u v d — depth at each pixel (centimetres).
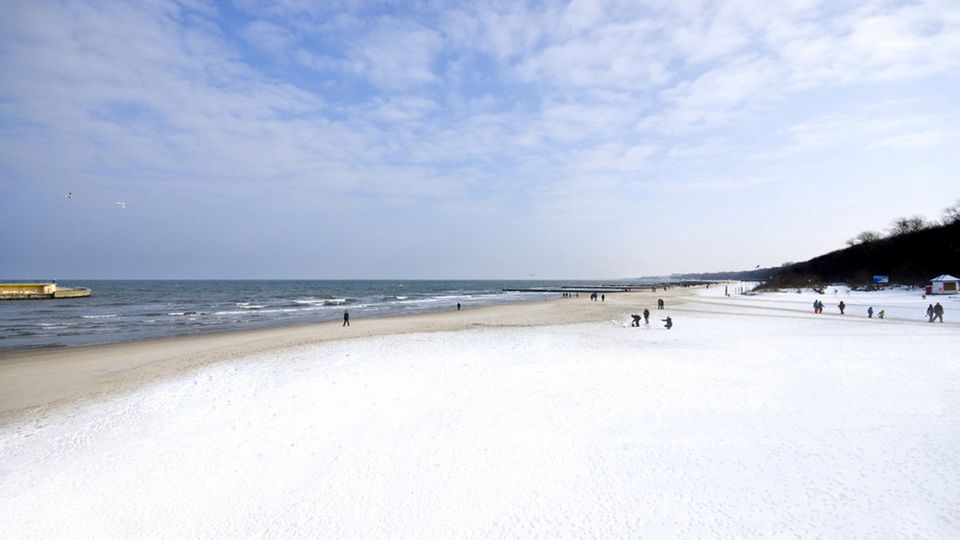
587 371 1588
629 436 1011
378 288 16525
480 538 689
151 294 10481
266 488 858
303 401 1324
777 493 764
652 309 4838
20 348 2575
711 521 699
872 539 639
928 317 3394
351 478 879
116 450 1050
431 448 988
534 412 1174
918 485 766
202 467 948
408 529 718
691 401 1224
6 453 1055
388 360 1839
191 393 1472
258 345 2441
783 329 2805
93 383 1683
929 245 8112
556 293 11506
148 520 774
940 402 1159
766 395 1259
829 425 1029
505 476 860
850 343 2081
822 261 10950
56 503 834
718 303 5872
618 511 737
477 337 2511
